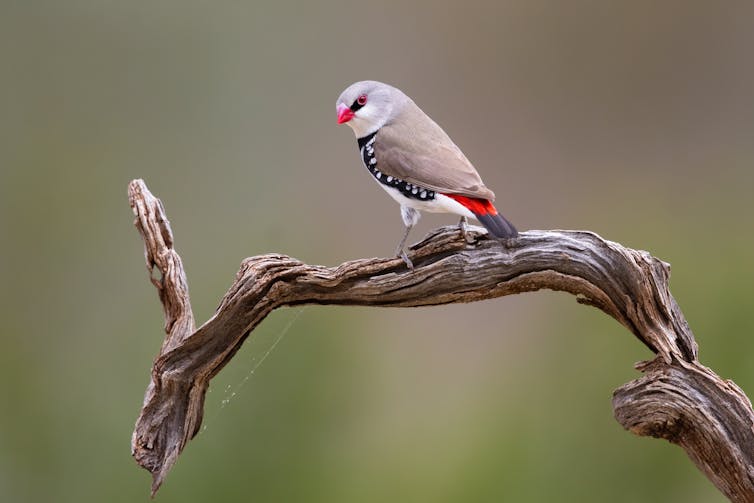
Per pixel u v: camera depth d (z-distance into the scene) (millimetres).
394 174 8430
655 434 7734
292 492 11289
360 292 7891
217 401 11266
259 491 11258
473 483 11547
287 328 11016
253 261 7797
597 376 11914
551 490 11516
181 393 7949
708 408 7473
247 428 11312
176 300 7902
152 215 7863
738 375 11812
